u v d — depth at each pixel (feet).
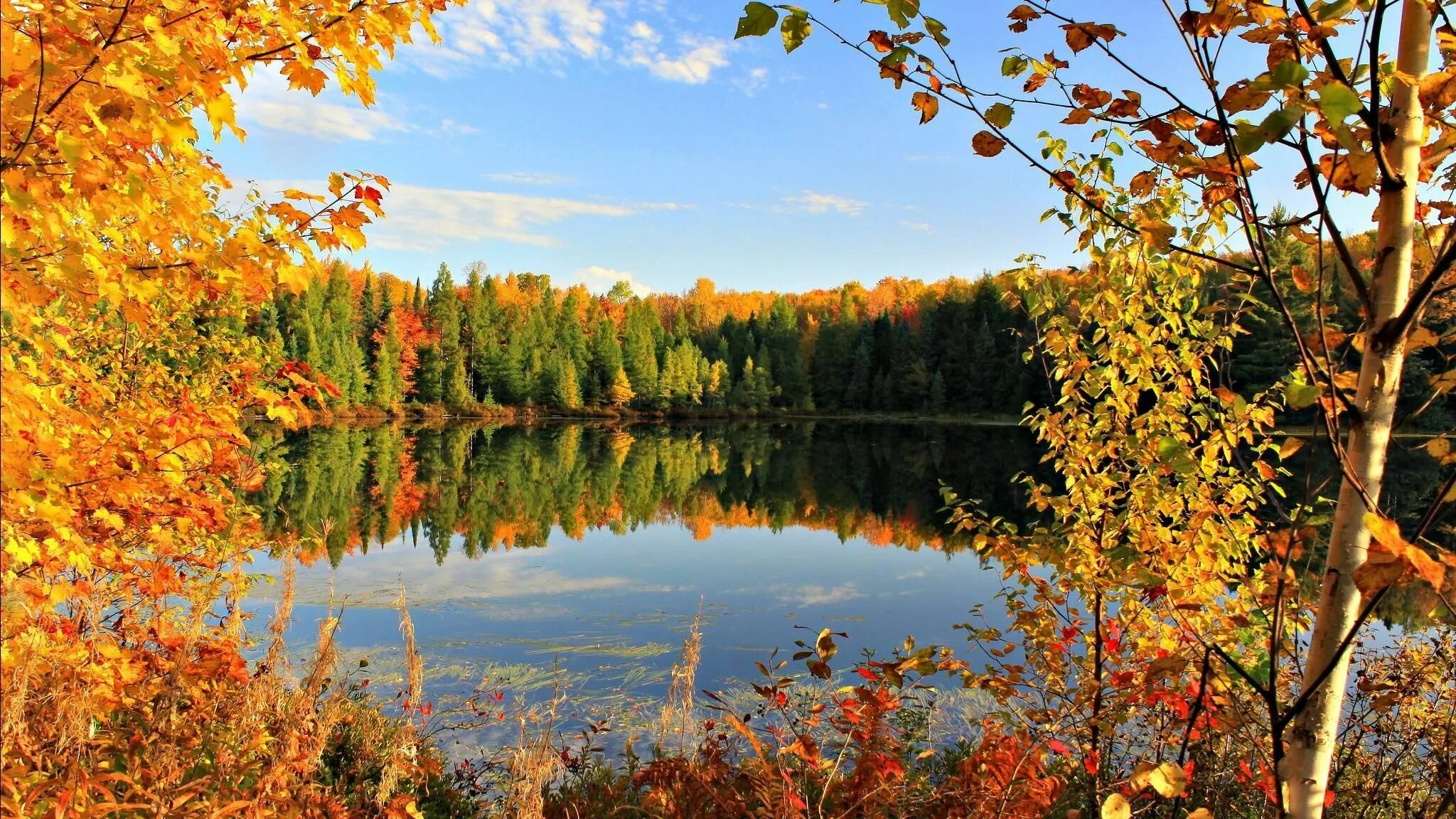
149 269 6.59
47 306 7.43
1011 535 12.85
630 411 196.95
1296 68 3.55
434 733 18.65
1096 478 11.68
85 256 5.08
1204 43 4.25
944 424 168.55
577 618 33.22
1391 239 4.15
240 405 13.24
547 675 25.88
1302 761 4.40
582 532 55.77
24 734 6.75
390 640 29.19
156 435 8.52
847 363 202.59
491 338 188.03
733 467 99.66
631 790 13.88
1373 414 4.17
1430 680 10.71
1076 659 11.98
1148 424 11.29
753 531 56.65
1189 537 10.63
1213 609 11.10
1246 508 11.19
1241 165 4.22
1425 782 10.23
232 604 12.19
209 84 5.77
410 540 49.78
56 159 5.35
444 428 144.25
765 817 8.52
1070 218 10.75
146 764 8.57
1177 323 11.25
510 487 76.64
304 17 6.51
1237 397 6.15
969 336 171.01
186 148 5.35
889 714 17.79
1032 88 5.27
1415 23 4.15
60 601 6.85
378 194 7.16
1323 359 4.48
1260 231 4.32
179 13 5.68
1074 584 11.70
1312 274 4.89
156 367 12.66
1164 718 10.66
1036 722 11.67
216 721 9.53
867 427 166.09
